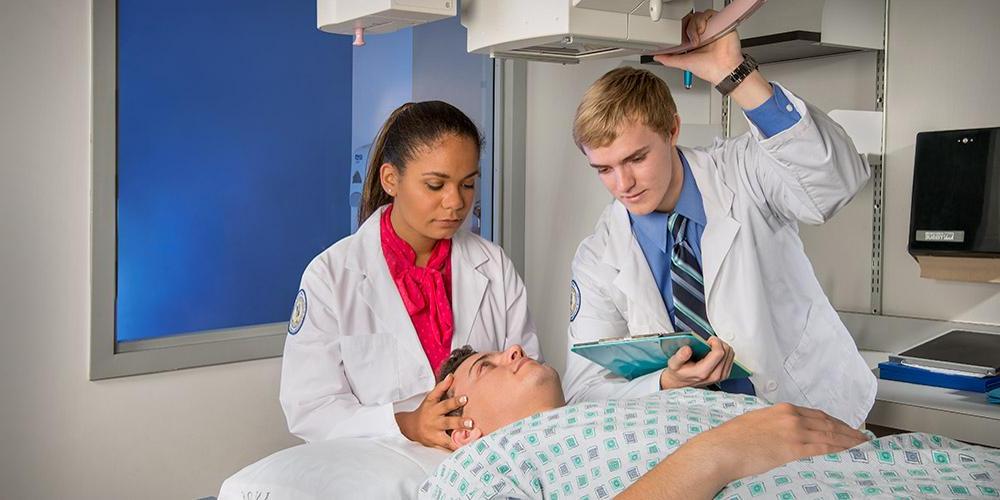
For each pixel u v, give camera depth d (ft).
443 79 10.80
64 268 8.05
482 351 7.04
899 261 9.47
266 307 9.63
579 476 4.67
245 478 5.49
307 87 9.74
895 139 9.44
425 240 6.92
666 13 5.31
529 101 11.36
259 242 9.52
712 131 10.67
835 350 6.72
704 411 5.13
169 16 8.74
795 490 4.14
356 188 10.21
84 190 8.13
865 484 4.22
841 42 9.07
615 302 6.79
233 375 9.11
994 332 8.68
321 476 5.29
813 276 6.77
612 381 6.44
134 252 8.68
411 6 5.34
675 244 6.58
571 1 4.97
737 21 5.29
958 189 8.58
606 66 10.94
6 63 7.66
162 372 8.64
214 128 9.12
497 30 5.34
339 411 6.28
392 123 6.89
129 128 8.57
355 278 6.75
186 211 8.98
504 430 4.91
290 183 9.70
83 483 8.23
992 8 8.73
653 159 5.89
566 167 11.24
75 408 8.16
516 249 11.45
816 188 6.04
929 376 7.98
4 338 7.77
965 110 8.94
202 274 9.14
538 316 11.53
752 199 6.53
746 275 6.44
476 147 6.45
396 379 6.66
